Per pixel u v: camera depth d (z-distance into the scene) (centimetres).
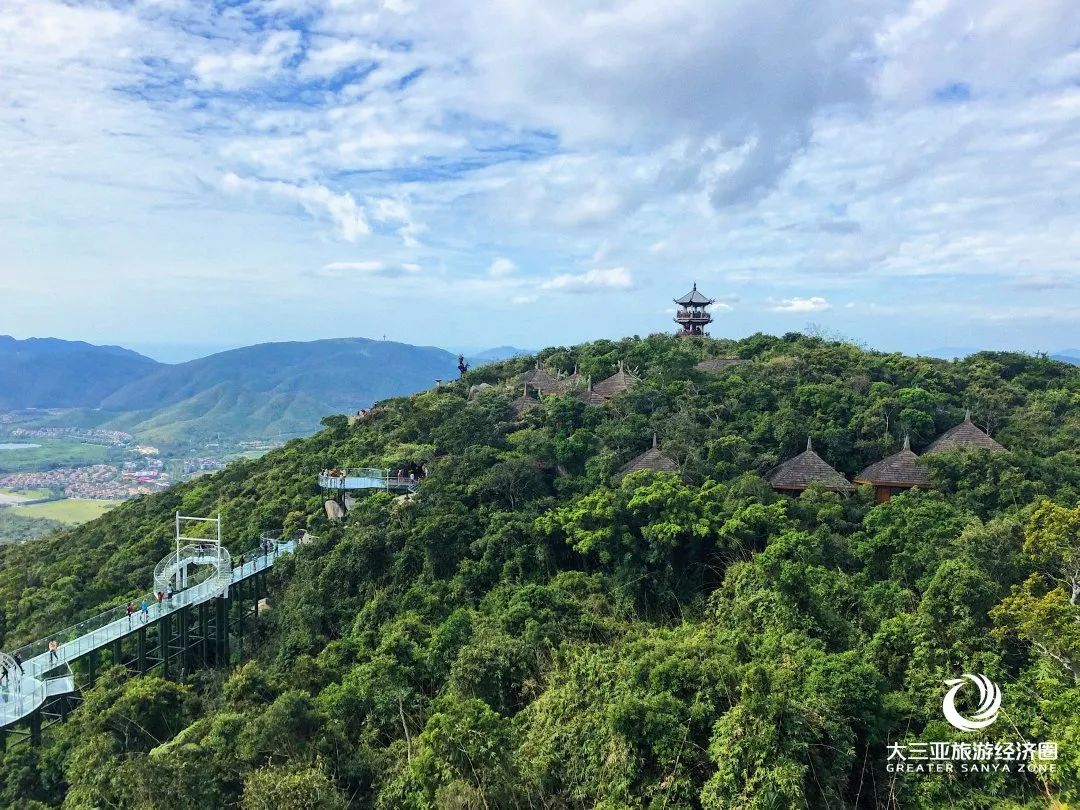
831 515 4447
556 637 3528
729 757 2362
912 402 5778
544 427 6350
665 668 2723
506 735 2734
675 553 4250
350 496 6469
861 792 2564
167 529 6862
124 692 3925
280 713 2908
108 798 2684
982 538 3434
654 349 8050
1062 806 2322
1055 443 5381
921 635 2955
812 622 3206
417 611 4369
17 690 3741
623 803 2452
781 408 5847
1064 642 2588
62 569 6538
